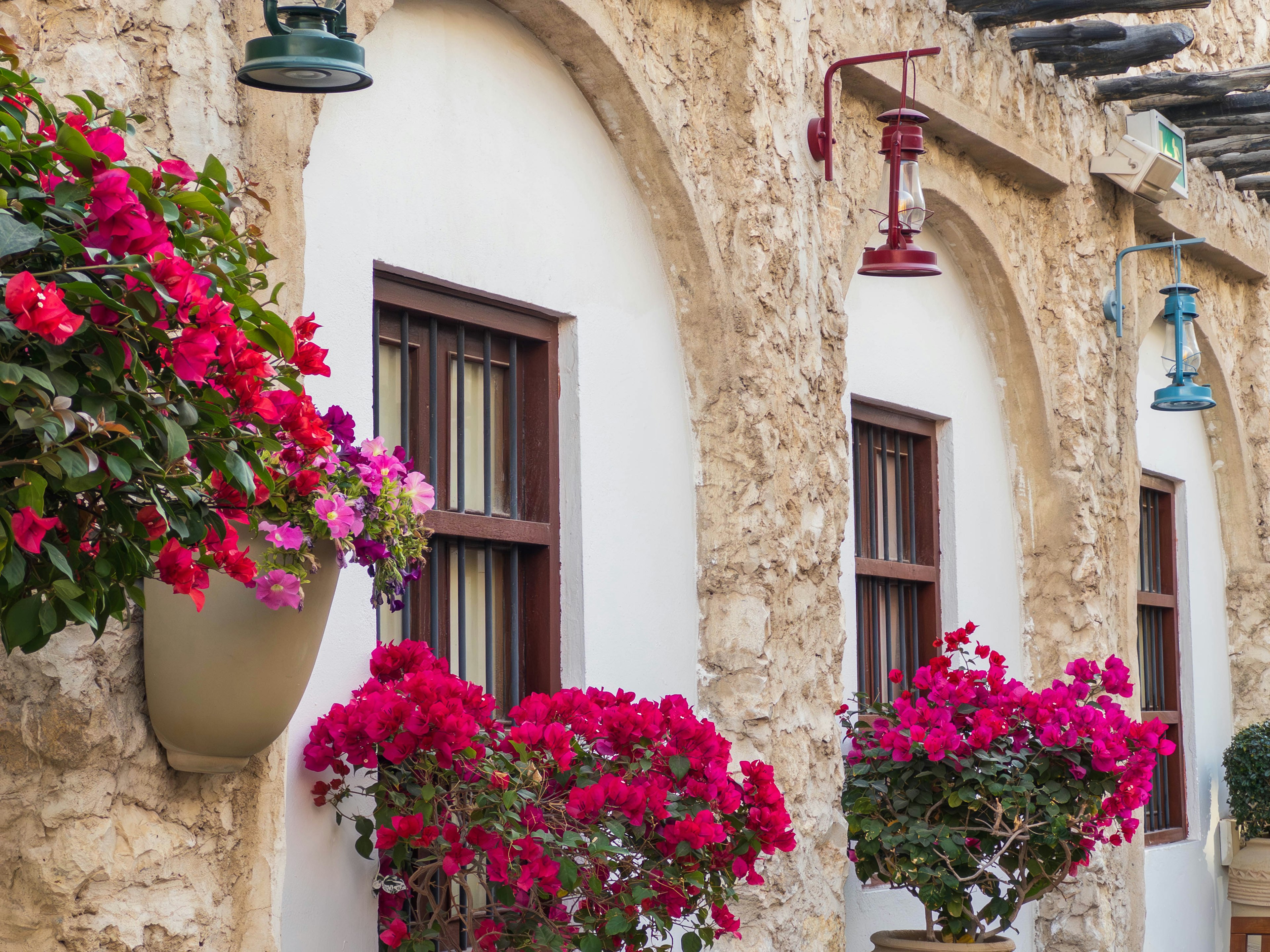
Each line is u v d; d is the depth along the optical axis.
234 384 1.79
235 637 2.39
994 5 5.73
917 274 4.66
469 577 3.96
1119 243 7.08
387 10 3.35
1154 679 8.19
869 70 5.18
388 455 2.80
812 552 4.59
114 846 2.40
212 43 2.68
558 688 4.04
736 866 3.41
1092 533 6.51
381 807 3.19
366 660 3.38
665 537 4.37
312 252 3.28
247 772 2.68
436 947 3.52
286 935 3.04
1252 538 8.85
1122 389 7.01
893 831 4.89
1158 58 6.23
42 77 2.38
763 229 4.45
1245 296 8.93
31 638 1.65
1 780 2.32
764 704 4.31
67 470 1.50
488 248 3.84
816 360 4.70
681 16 4.41
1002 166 6.24
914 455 6.11
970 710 4.91
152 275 1.61
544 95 4.09
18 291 1.42
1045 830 4.93
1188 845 8.02
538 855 3.01
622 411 4.25
